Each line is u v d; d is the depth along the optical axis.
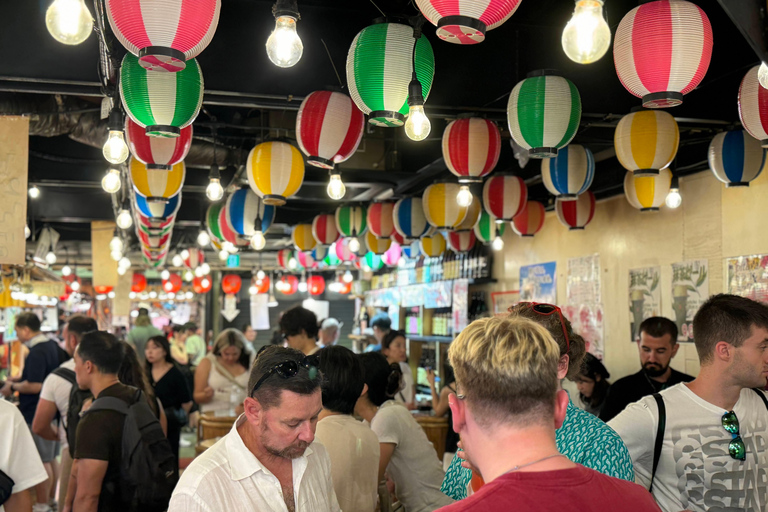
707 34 2.17
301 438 1.82
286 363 1.82
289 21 1.81
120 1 1.77
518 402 1.23
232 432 1.87
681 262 4.75
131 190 4.66
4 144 2.98
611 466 1.66
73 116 4.21
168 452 2.89
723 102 3.65
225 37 3.22
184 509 1.74
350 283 13.05
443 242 6.84
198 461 1.82
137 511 2.78
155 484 2.80
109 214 7.53
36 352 6.13
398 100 2.45
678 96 2.22
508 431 1.23
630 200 4.05
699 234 4.58
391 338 5.75
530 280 6.90
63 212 7.45
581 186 3.83
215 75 3.20
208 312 17.25
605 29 1.40
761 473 2.12
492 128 3.40
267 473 1.82
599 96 3.53
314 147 3.08
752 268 4.09
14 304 8.59
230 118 5.21
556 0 3.36
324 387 2.55
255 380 1.84
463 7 1.72
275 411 1.80
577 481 1.18
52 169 5.79
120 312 12.90
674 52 2.14
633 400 3.70
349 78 2.49
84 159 5.63
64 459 4.62
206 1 1.81
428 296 8.68
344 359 2.59
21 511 2.37
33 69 3.04
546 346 1.27
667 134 3.09
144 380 3.67
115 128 2.69
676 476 2.11
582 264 6.01
